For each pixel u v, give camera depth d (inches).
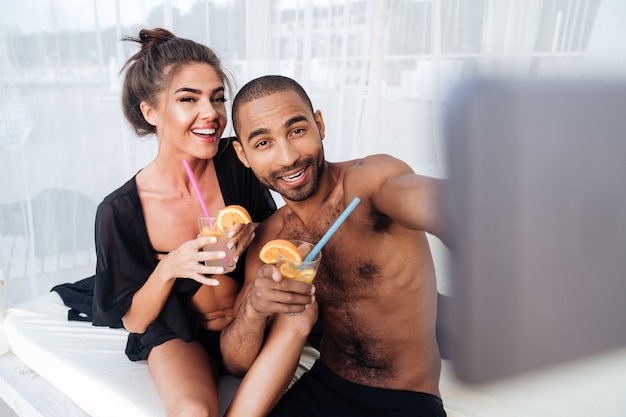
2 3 91.5
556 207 6.5
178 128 58.6
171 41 60.2
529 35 102.5
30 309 77.2
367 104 113.9
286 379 50.8
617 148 6.4
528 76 6.6
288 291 45.6
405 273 49.7
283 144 47.5
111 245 58.6
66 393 63.4
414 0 107.9
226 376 59.5
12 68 94.3
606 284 6.6
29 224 100.5
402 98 113.3
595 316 6.6
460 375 6.9
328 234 43.0
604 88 6.5
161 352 57.9
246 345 51.3
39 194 101.3
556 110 6.4
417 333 50.7
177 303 57.9
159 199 62.1
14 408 67.1
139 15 99.3
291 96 47.7
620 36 97.2
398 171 45.9
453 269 6.9
